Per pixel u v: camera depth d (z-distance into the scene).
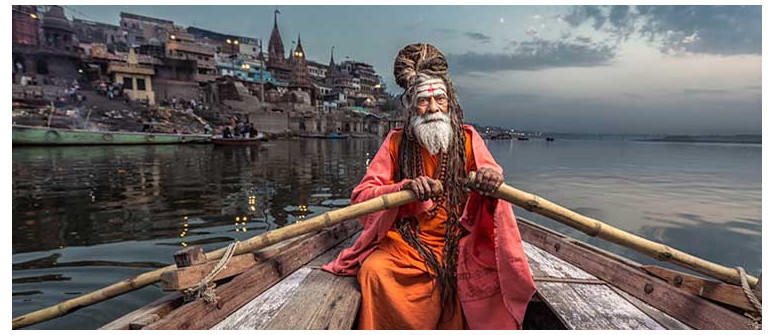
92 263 4.24
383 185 2.09
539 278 2.16
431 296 1.97
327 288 2.00
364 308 1.88
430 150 2.01
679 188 12.48
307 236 2.63
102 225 6.10
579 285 2.07
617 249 5.50
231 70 72.50
